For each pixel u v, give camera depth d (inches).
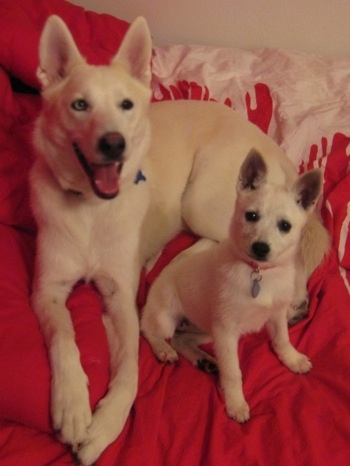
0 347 23.9
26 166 33.5
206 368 27.9
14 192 31.9
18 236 31.7
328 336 29.8
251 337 30.6
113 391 24.7
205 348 30.7
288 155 39.7
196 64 46.4
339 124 41.9
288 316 30.7
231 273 26.1
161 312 30.2
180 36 51.7
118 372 25.7
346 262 34.2
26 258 31.1
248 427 24.2
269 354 28.5
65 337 25.0
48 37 25.4
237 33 51.3
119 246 29.2
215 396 25.9
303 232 31.0
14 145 35.0
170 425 24.3
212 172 35.3
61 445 23.1
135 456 22.3
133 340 27.8
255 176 25.8
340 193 36.5
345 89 45.1
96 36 43.4
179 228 36.8
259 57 48.7
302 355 28.2
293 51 49.7
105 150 24.0
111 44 42.9
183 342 30.1
